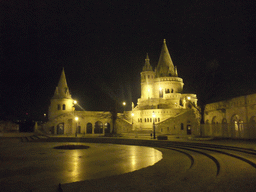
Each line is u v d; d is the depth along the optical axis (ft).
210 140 93.50
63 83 200.13
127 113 208.64
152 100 209.46
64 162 55.31
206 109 136.05
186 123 171.73
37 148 88.17
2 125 189.16
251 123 91.30
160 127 172.35
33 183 35.94
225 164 41.42
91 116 189.16
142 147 91.56
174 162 51.08
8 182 36.63
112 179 34.19
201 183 30.14
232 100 107.04
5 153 72.84
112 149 84.02
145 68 237.66
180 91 221.46
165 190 27.55
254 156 47.47
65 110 193.47
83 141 123.34
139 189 28.45
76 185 30.73
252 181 30.35
